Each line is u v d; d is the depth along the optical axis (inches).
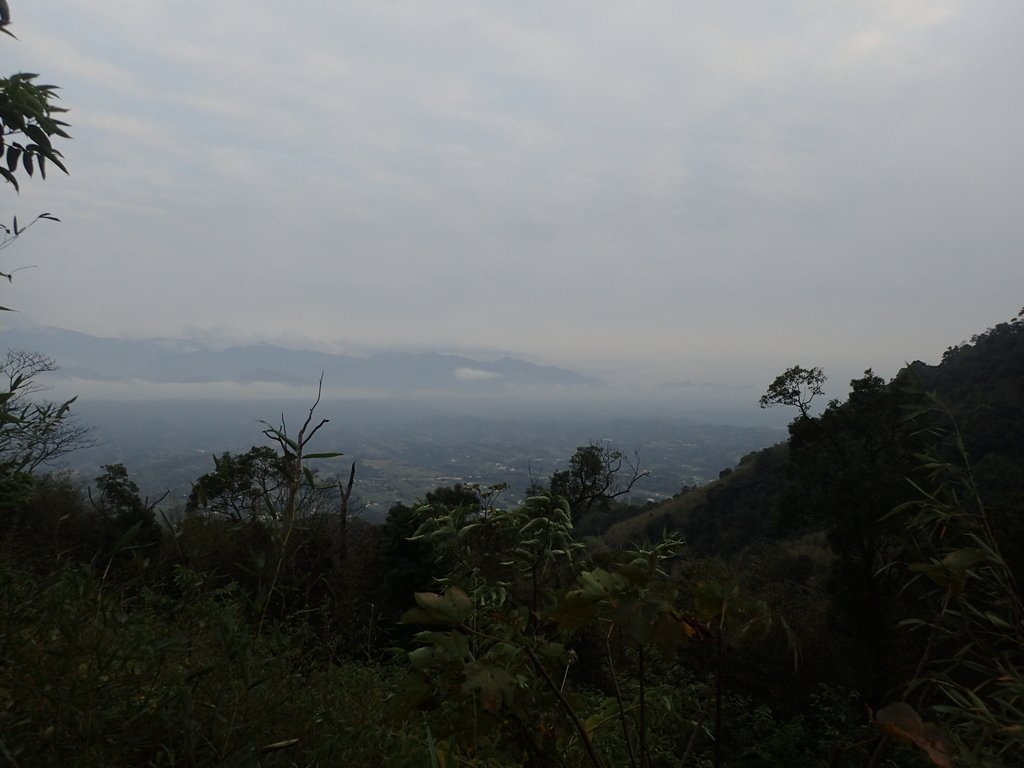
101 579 46.6
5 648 37.5
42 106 63.6
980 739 32.4
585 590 41.5
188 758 40.8
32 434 50.0
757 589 490.6
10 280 54.6
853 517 525.7
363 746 60.7
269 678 52.4
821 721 303.4
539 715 48.9
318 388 48.6
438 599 42.7
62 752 36.6
